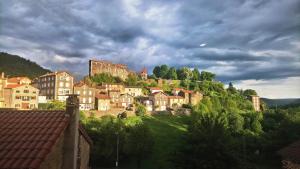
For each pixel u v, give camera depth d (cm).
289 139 8562
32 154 1415
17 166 1334
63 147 1759
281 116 12688
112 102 13775
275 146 8525
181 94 16750
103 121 8888
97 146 7788
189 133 4144
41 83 14000
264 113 13588
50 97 13200
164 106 15338
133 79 19675
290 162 2559
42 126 1683
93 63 19350
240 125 10775
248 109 18225
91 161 7969
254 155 8238
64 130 1742
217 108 15638
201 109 13988
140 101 15450
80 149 2189
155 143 9050
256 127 10900
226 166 3734
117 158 7588
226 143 3847
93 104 13025
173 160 4044
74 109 1806
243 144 8112
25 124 1706
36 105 11450
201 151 3762
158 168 7481
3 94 11100
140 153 7875
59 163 1698
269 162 8262
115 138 8025
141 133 8062
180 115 13250
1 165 1335
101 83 17312
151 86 19600
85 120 9338
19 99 11131
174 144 9000
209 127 4034
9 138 1552
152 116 12406
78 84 13225
